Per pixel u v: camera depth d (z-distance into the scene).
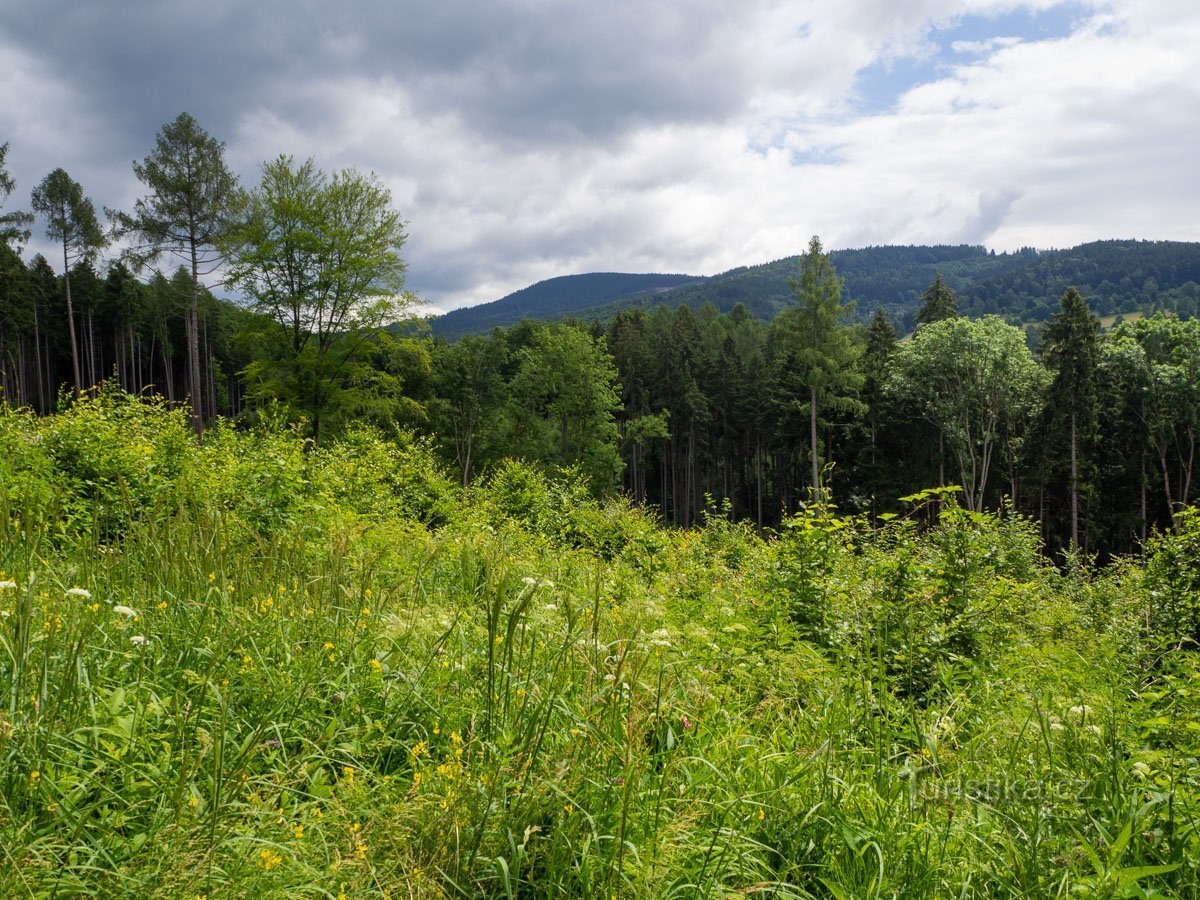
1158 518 40.62
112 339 63.69
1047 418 37.22
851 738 3.32
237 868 1.94
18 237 35.09
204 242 29.55
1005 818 2.75
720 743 3.19
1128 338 43.34
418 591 4.91
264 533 7.00
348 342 22.80
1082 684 4.52
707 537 14.13
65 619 2.96
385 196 22.77
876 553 6.49
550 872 2.25
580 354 42.28
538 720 2.85
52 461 7.35
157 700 2.73
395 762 3.03
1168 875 2.48
